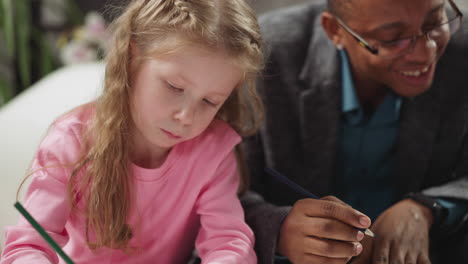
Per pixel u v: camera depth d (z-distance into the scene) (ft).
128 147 2.91
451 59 3.65
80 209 2.93
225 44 2.57
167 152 3.05
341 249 2.79
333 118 3.70
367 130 3.79
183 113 2.59
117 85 2.77
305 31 3.99
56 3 7.20
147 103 2.66
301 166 3.81
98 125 2.85
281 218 3.04
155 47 2.61
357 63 3.53
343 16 3.42
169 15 2.65
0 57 6.88
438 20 3.22
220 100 2.67
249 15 2.76
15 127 4.10
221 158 3.03
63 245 2.82
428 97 3.64
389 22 3.16
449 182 3.69
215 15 2.62
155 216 3.03
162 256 3.14
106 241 2.91
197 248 2.99
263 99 3.78
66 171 2.86
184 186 3.01
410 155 3.68
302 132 3.75
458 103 3.66
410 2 3.10
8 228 2.74
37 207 2.76
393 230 3.21
